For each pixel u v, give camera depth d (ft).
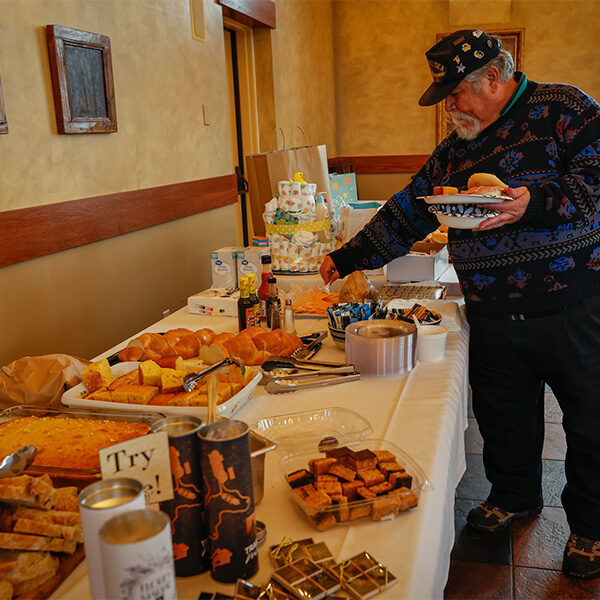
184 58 11.07
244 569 2.81
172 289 11.07
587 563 6.31
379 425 4.44
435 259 8.36
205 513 2.79
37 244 7.45
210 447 2.67
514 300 5.93
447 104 6.24
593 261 5.73
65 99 7.73
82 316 8.50
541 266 5.73
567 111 5.56
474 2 20.21
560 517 7.47
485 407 6.73
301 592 2.66
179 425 2.84
